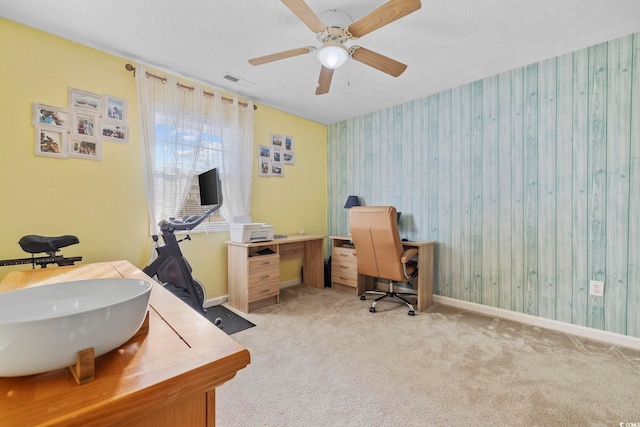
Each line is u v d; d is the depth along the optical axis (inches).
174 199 104.4
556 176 96.4
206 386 19.0
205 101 114.9
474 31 81.1
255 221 135.6
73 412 14.6
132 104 96.4
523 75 102.3
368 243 111.1
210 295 117.5
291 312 110.1
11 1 68.9
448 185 122.1
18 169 76.3
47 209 80.6
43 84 80.0
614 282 86.6
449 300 120.8
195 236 113.5
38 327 15.6
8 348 15.4
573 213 93.4
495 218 109.5
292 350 80.1
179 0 69.1
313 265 149.4
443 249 123.7
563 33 82.4
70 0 68.8
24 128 77.1
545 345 83.5
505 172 106.9
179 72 105.3
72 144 84.4
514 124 104.6
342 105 139.7
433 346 82.6
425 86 118.0
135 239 96.8
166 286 92.4
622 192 85.4
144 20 76.5
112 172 92.0
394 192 141.2
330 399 59.7
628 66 83.8
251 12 73.5
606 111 87.4
